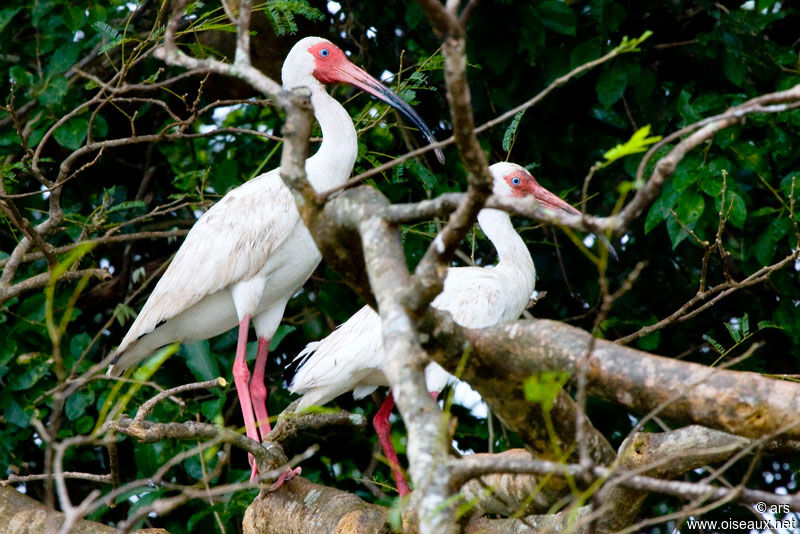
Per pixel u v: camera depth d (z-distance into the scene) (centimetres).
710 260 1187
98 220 969
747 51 1102
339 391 987
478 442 1149
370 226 500
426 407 441
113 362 1038
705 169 980
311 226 529
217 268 1005
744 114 449
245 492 991
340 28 1242
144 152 1284
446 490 422
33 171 902
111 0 1119
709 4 1138
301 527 832
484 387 554
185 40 1227
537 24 1072
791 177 1002
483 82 1162
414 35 1262
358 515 810
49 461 563
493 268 1057
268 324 1056
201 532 1044
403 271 481
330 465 1169
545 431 587
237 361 1001
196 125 1262
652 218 996
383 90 1043
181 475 1062
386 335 459
